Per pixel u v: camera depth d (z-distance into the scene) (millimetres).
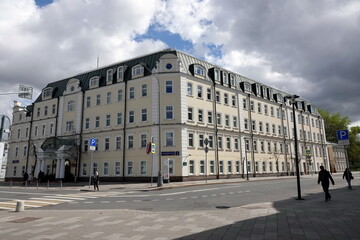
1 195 21125
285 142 53969
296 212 10539
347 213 10148
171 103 34750
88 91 42938
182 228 8109
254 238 6910
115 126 38281
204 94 38281
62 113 45625
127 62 40594
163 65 35719
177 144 33625
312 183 28812
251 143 44906
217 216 9945
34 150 46969
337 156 76250
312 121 65938
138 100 36781
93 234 7594
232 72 45438
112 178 36906
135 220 9508
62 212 11773
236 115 43125
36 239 7160
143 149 34969
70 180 40250
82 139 41844
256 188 22922
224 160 39250
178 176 32812
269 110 51344
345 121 83188
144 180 33969
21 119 54594
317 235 7105
